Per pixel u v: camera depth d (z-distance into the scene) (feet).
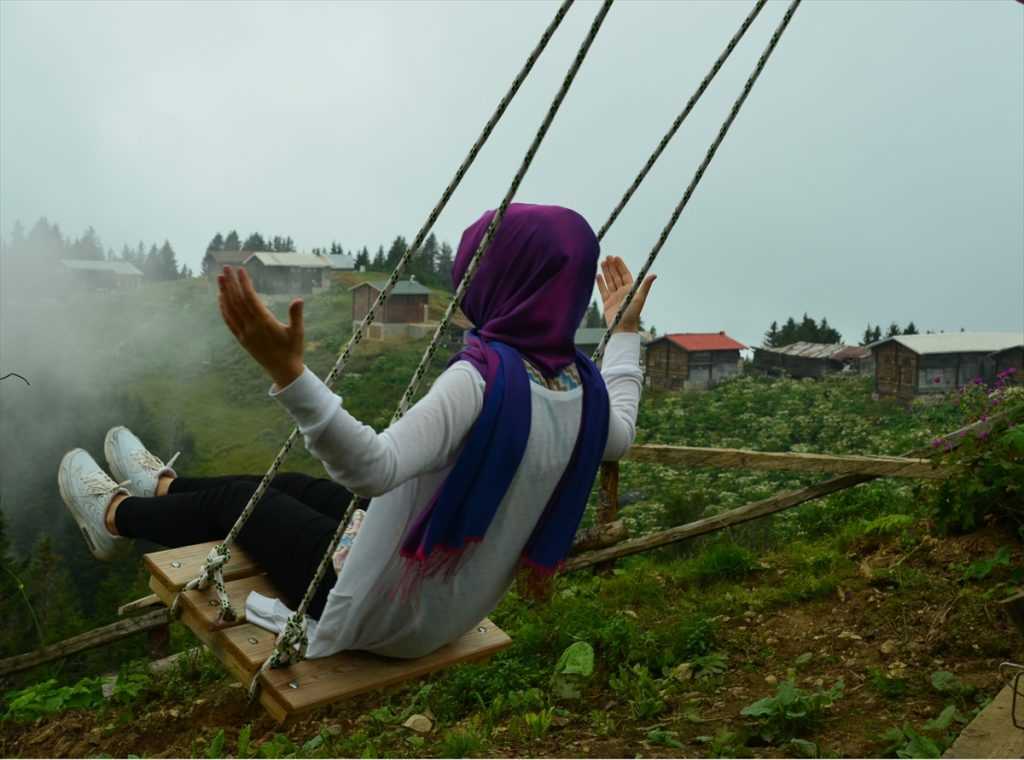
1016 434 15.97
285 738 14.60
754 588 18.85
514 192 6.07
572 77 5.91
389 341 268.21
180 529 8.94
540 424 6.40
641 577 20.57
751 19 7.48
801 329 354.13
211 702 17.01
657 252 8.09
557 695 14.79
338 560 7.44
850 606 16.07
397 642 7.14
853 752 11.10
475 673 15.65
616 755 12.25
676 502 73.26
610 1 5.78
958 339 172.86
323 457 5.53
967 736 9.89
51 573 96.53
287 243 625.82
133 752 15.79
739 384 188.44
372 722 15.01
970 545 16.34
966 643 13.50
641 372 8.07
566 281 6.54
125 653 49.32
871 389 180.45
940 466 17.63
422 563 6.44
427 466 5.98
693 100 7.59
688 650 15.52
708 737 12.29
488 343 6.46
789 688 12.34
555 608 19.15
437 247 460.55
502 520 6.56
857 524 21.21
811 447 123.13
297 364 5.32
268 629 7.54
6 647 47.52
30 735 17.39
